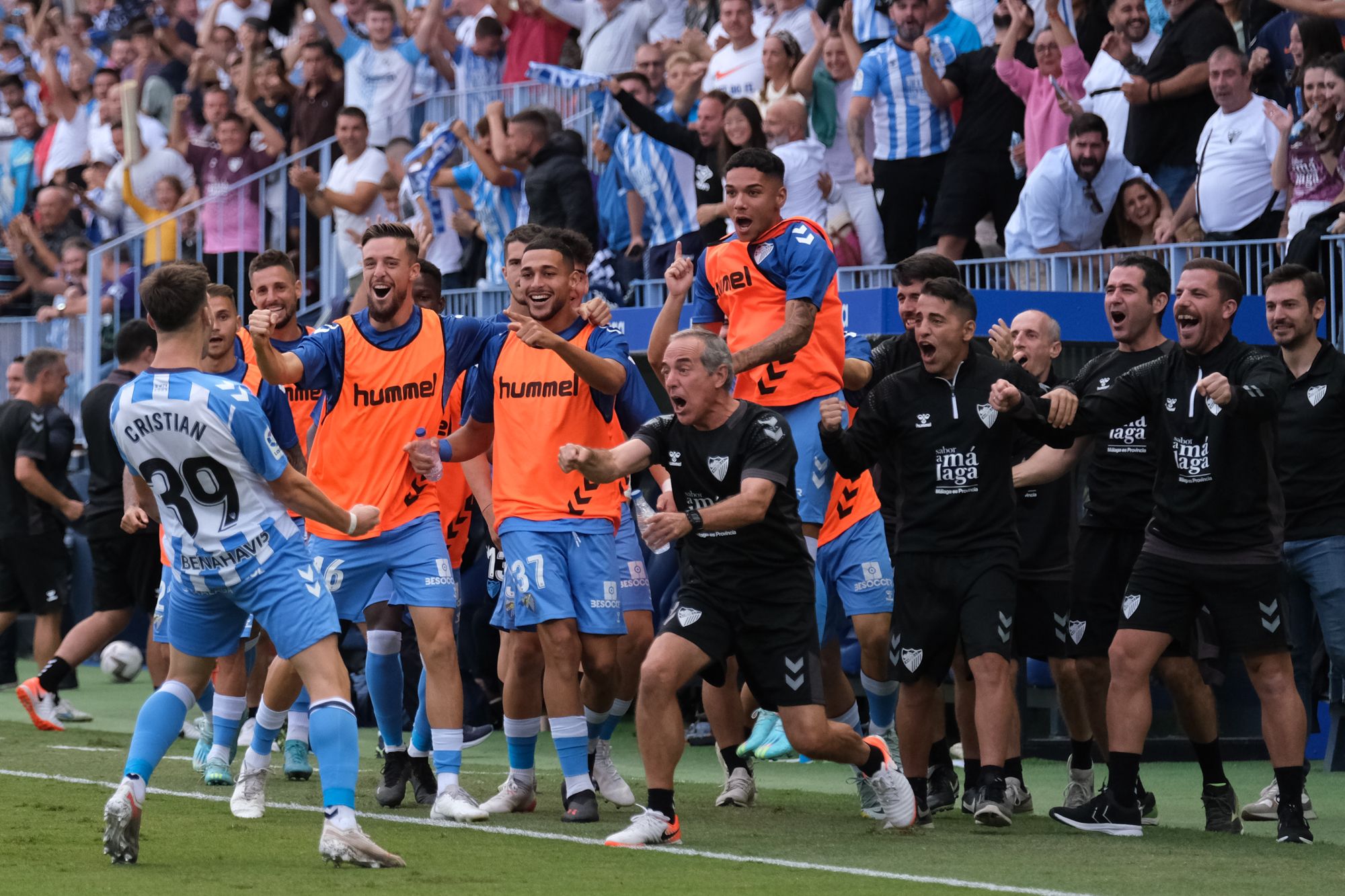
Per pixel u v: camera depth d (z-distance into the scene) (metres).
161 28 35.72
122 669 25.00
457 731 12.55
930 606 12.05
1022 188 21.48
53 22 39.06
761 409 11.13
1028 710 17.42
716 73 24.27
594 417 12.60
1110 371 13.38
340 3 33.91
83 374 28.09
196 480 9.89
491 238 24.17
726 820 12.63
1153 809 12.98
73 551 27.58
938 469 11.98
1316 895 9.33
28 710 19.16
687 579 12.48
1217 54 19.59
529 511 12.45
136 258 27.45
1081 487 17.08
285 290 13.73
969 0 24.11
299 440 12.60
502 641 13.52
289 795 13.82
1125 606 12.13
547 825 12.12
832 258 13.08
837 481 13.29
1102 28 22.70
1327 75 17.94
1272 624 11.75
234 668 14.15
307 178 25.88
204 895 8.89
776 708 11.27
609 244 24.09
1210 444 11.71
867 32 23.44
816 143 21.88
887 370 14.18
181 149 32.28
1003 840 11.60
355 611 12.88
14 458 22.16
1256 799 14.66
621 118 24.45
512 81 27.19
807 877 9.84
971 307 11.98
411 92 28.31
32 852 10.43
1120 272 13.27
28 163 37.84
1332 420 14.70
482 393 13.02
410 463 12.32
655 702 11.09
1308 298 14.54
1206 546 11.82
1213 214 19.69
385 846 10.95
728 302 13.64
